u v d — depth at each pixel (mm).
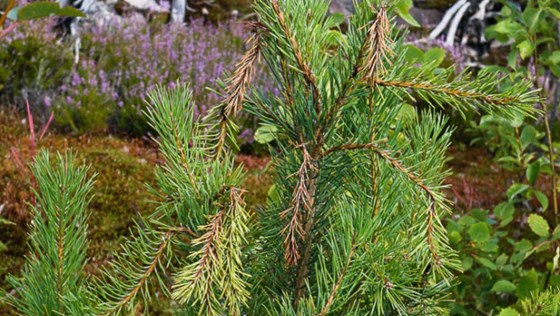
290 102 991
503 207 2406
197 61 5660
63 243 995
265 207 1104
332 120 975
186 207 979
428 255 1012
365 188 1031
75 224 1005
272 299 1035
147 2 6859
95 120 4906
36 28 5371
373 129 983
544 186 4305
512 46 2486
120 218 3420
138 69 5375
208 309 904
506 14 2535
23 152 4043
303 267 1021
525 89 953
